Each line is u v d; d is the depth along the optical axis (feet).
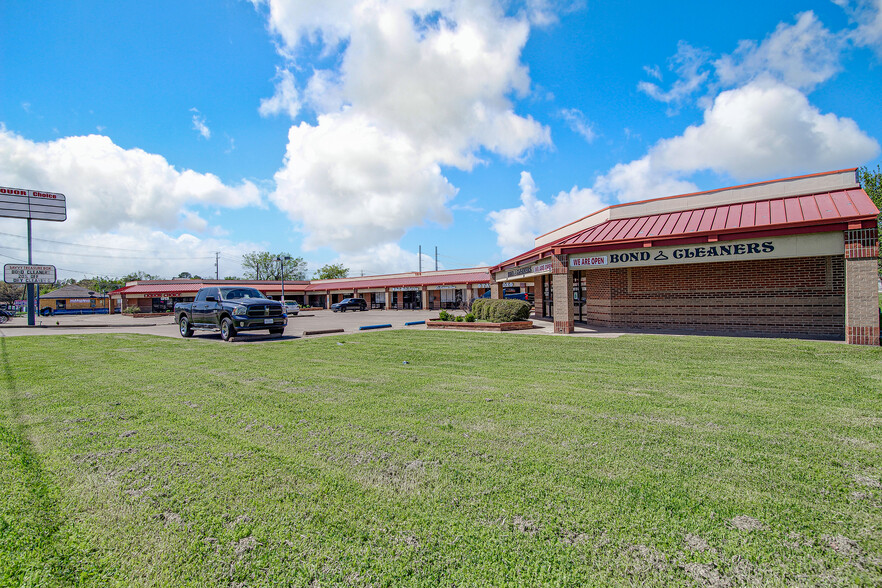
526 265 62.59
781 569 7.38
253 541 8.40
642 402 17.83
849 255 34.60
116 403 18.80
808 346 33.45
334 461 12.16
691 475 10.91
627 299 54.03
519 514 9.19
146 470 11.69
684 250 42.22
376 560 7.76
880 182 92.58
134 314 147.95
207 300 50.65
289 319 102.53
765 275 45.75
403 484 10.67
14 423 15.98
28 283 86.28
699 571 7.36
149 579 7.38
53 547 8.24
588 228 59.47
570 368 26.07
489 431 14.47
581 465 11.61
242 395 20.06
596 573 7.34
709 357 29.22
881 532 8.38
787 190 45.73
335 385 22.03
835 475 10.83
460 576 7.32
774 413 16.07
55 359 32.71
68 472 11.58
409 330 55.06
